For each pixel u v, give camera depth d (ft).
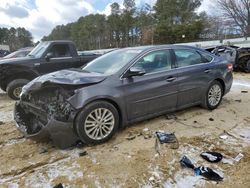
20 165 12.18
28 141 14.70
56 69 27.17
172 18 208.95
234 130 15.78
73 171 11.62
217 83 19.58
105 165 12.01
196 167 11.59
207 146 13.62
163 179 10.92
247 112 19.19
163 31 186.50
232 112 19.16
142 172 11.39
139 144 13.97
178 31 181.37
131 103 14.88
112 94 14.02
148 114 15.89
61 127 12.88
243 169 11.43
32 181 11.01
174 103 17.02
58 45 27.43
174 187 10.42
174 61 17.11
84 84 13.46
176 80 16.78
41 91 14.23
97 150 13.42
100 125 13.84
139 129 15.84
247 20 117.08
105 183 10.73
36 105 14.28
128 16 238.07
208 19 160.76
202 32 176.45
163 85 16.11
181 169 11.59
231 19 122.42
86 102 13.16
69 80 13.39
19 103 15.46
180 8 208.23
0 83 25.80
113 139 14.56
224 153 12.84
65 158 12.71
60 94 13.46
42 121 13.91
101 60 17.10
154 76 15.80
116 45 252.01
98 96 13.51
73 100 13.05
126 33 244.83
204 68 18.53
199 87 18.29
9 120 18.72
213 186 10.39
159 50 16.60
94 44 268.41
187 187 10.40
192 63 18.20
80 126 13.17
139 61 15.49
